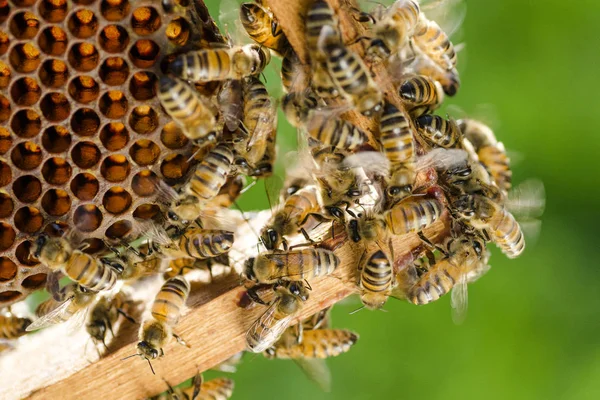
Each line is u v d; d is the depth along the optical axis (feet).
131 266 1.11
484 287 1.41
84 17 1.06
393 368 1.40
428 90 1.09
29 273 1.10
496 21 1.43
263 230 1.12
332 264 1.09
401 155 1.07
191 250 1.09
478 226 1.13
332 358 1.40
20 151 1.08
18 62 1.07
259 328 1.10
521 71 1.42
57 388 1.08
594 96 1.41
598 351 1.38
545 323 1.40
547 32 1.42
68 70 1.06
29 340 1.12
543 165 1.41
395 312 1.41
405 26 1.08
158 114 1.07
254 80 1.09
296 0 1.04
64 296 1.10
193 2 1.07
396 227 1.09
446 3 1.15
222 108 1.08
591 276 1.40
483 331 1.40
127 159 1.08
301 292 1.10
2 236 1.10
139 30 1.06
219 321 1.10
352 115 1.07
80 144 1.09
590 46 1.42
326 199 1.11
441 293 1.12
